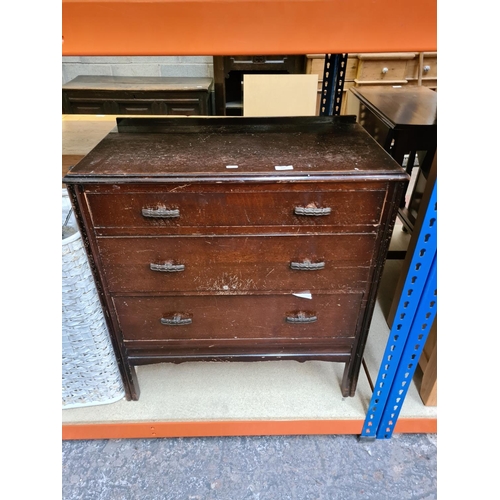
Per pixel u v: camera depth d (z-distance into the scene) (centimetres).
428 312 89
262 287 90
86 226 81
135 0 57
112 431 107
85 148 147
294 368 122
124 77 245
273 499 97
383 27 59
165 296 92
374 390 100
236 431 107
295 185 77
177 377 119
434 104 150
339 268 88
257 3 57
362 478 101
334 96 136
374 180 76
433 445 109
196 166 80
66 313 92
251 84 165
